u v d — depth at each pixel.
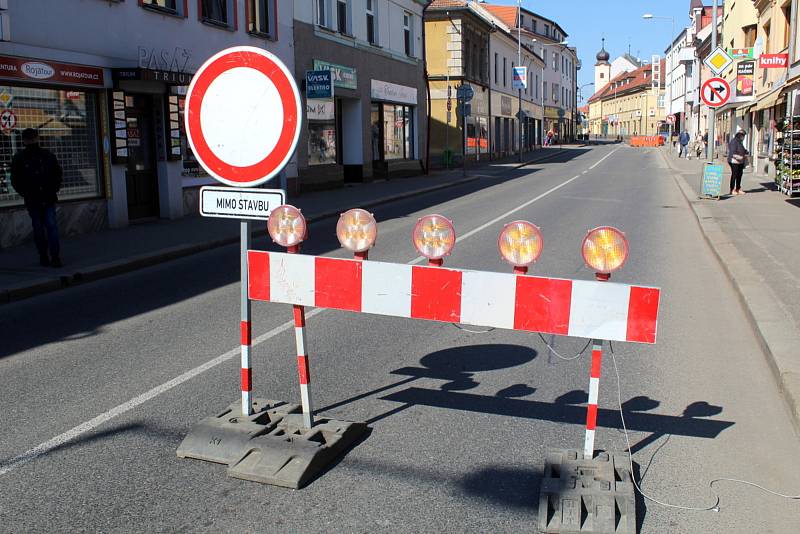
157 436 4.58
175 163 16.06
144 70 13.84
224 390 5.39
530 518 3.57
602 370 5.83
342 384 5.48
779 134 21.11
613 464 3.83
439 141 40.44
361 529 3.48
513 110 55.62
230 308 8.15
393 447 4.38
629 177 29.92
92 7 13.48
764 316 6.79
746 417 4.82
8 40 11.57
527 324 3.92
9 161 12.10
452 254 11.37
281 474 3.93
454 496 3.79
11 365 6.14
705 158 42.22
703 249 11.77
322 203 19.50
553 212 17.34
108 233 13.70
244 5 18.50
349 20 25.03
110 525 3.52
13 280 9.30
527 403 5.10
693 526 3.50
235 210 4.43
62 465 4.18
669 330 6.99
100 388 5.50
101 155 14.12
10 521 3.56
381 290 4.19
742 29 32.44
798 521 3.54
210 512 3.64
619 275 9.70
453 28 39.31
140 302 8.59
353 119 26.09
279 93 4.20
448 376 5.68
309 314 7.74
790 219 14.22
